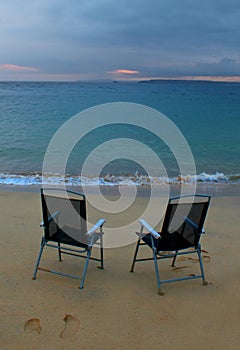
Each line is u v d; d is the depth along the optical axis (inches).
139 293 122.6
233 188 311.3
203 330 102.0
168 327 103.0
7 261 145.3
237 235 185.2
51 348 92.5
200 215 127.6
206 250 164.1
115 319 106.2
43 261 147.5
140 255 158.2
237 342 97.0
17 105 1118.4
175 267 145.3
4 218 202.5
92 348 93.0
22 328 100.4
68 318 105.7
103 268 143.0
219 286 129.3
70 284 127.6
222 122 844.0
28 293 119.8
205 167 406.3
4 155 444.5
